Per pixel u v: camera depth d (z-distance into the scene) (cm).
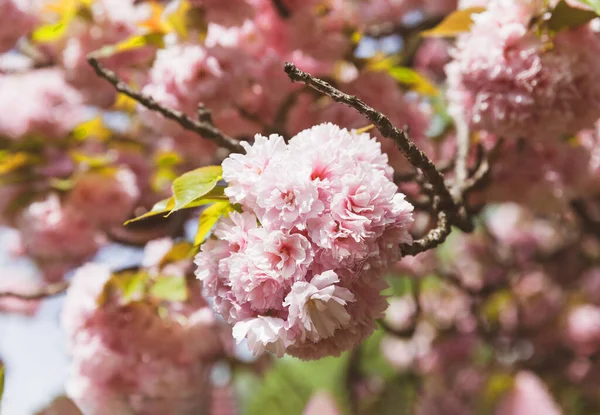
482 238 279
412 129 144
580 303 278
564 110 117
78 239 185
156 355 140
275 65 146
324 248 92
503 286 264
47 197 182
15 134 187
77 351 136
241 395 290
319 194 93
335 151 93
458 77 120
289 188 92
